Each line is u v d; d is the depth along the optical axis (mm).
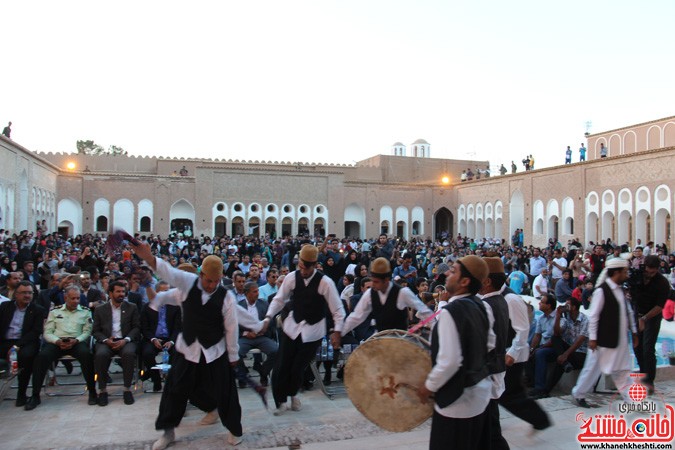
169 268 4973
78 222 34750
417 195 40812
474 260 3648
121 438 5328
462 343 3402
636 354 7094
